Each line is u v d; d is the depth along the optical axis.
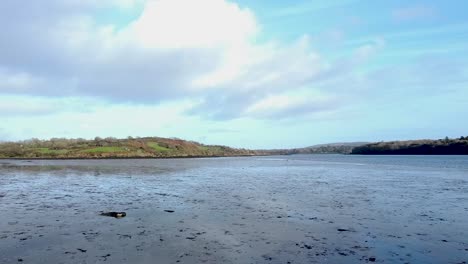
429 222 16.78
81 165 80.81
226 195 26.31
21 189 30.70
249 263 10.77
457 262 10.96
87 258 11.14
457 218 17.77
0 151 146.25
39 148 156.00
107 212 18.44
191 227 15.52
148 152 167.88
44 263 10.66
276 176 46.78
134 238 13.60
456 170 59.56
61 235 14.04
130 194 26.98
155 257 11.27
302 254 11.71
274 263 10.78
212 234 14.28
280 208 20.47
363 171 57.72
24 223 16.30
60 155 143.88
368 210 19.92
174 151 183.75
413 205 21.73
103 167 71.31
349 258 11.30
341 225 16.05
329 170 61.25
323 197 25.23
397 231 14.97
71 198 24.75
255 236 14.01
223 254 11.65
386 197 25.30
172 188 31.38
